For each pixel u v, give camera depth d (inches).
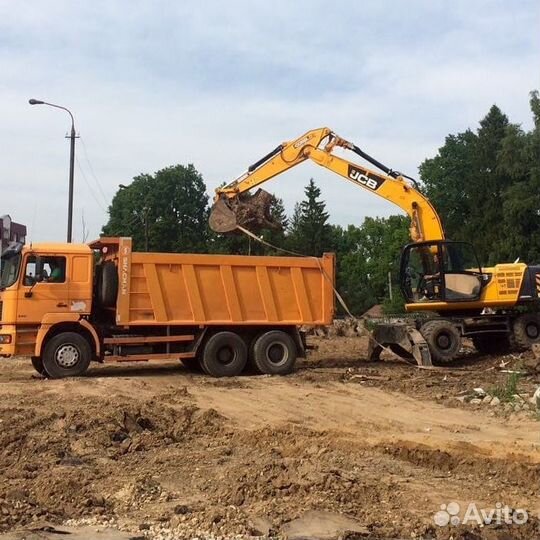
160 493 289.6
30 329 604.4
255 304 666.2
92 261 621.6
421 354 706.8
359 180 782.5
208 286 652.7
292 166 773.3
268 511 262.1
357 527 248.1
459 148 2763.3
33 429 400.8
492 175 2402.8
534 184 2014.0
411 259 775.7
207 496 286.8
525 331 764.0
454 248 759.7
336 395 542.3
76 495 284.5
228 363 652.1
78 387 549.0
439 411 479.2
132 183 2851.9
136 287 630.5
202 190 2925.7
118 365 740.7
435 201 2753.4
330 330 1159.6
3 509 261.6
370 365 735.7
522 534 245.9
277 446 369.4
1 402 484.7
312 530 244.8
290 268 677.9
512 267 759.1
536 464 329.7
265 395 541.0
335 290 693.3
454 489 296.0
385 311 2785.4
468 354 814.5
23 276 601.3
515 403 486.6
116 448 365.4
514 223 2082.9
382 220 3582.7
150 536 241.3
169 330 644.7
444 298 751.7
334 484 288.2
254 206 738.8
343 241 3634.4
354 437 394.3
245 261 662.5
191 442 384.5
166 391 550.9
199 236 2891.2
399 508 269.7
